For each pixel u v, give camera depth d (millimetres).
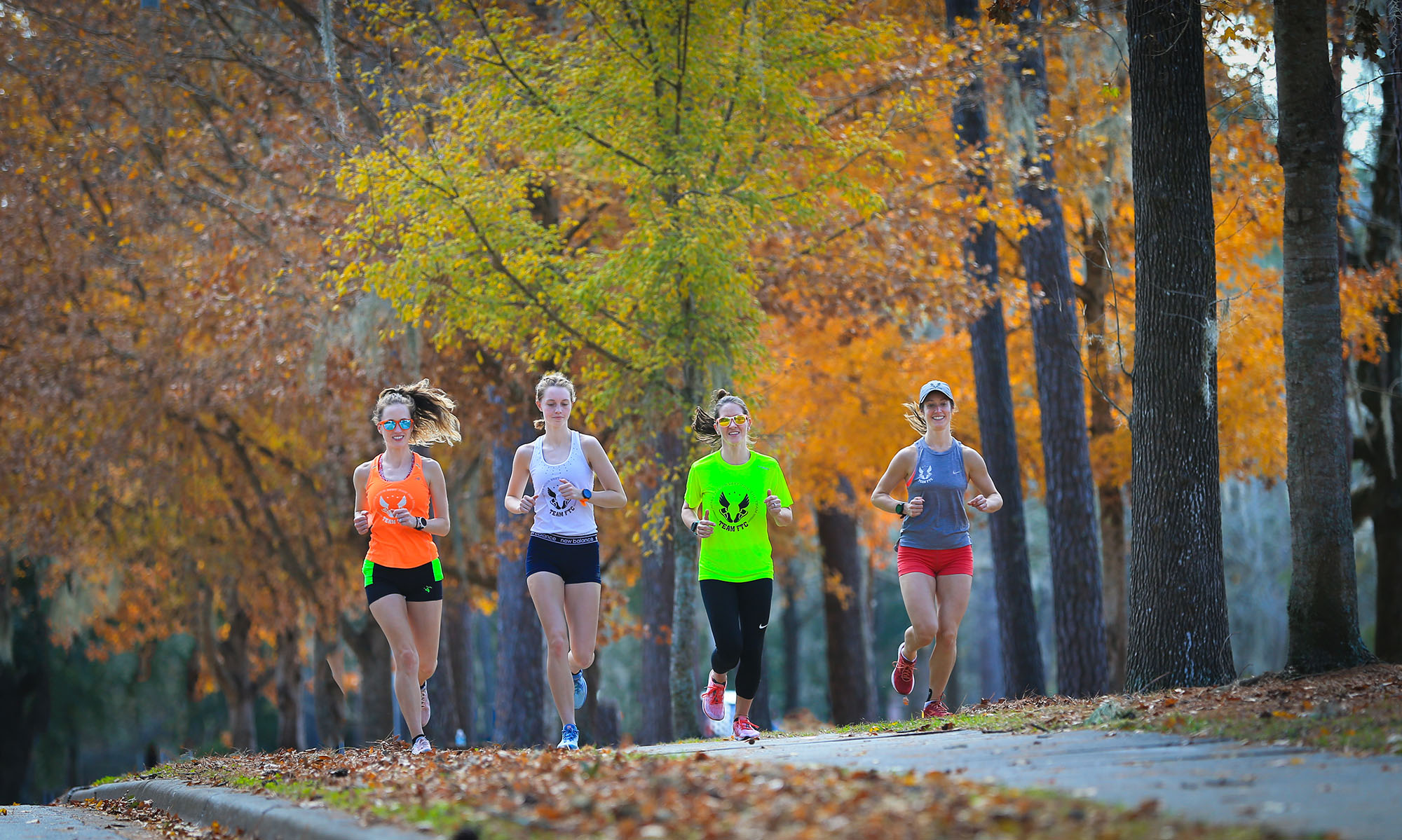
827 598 74000
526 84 37500
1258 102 40469
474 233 38312
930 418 26266
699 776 15406
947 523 26203
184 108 58031
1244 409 55781
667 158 37188
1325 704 19375
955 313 49219
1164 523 27719
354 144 47312
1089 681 47500
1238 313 54000
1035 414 61875
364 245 43188
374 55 50562
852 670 72938
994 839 10703
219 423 62500
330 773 21109
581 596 24172
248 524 63594
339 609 66250
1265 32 40375
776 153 40062
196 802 21938
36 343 57031
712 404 39719
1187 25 27859
